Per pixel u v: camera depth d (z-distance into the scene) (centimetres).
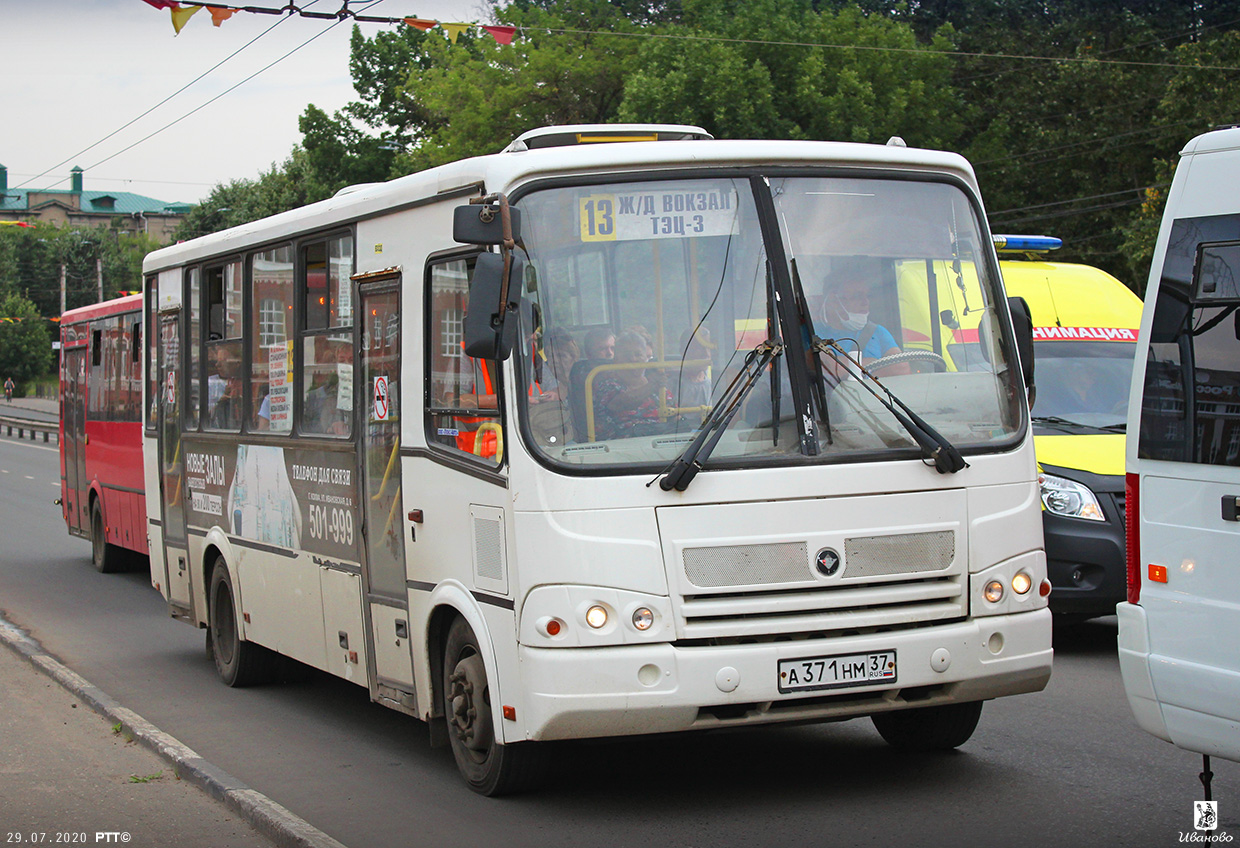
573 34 3978
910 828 573
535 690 561
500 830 593
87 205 13550
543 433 572
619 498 562
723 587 563
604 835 580
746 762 698
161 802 660
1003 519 603
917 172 636
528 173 590
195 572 1027
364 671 746
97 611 1362
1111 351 1095
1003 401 623
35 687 956
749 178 609
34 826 619
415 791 668
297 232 829
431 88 4075
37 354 9144
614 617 557
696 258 596
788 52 3503
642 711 553
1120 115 3925
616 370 580
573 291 585
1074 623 1089
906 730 702
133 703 920
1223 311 488
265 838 596
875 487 583
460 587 628
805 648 563
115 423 1606
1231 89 3244
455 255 635
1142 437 515
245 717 869
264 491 880
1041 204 3969
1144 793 617
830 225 614
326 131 5156
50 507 2559
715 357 586
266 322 885
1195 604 492
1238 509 476
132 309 1543
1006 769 665
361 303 743
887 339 608
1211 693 485
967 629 587
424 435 663
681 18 4766
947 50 3722
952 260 633
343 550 764
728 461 571
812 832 573
